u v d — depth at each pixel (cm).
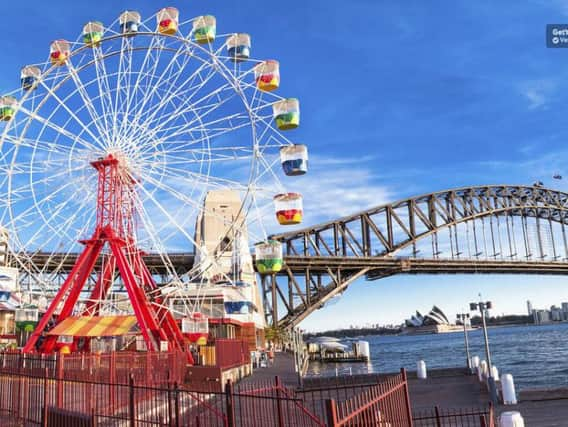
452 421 2333
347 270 12100
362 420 1219
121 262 3847
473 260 13738
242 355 4659
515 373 6819
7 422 1658
